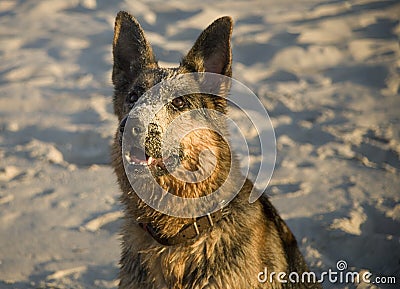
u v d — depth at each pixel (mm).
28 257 6840
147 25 13961
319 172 8344
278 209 7414
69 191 8102
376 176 8188
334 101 10594
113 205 7727
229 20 4945
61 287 6363
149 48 5480
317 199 7621
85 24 14141
